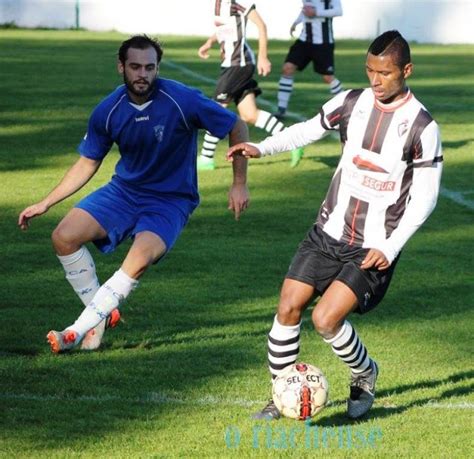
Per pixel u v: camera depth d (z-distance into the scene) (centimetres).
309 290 1059
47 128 3203
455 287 1658
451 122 3441
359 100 1046
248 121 2597
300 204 2266
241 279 1681
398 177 1034
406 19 7300
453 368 1273
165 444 1015
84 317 1229
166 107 1237
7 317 1439
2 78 4422
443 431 1065
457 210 2241
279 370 1072
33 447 1002
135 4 7494
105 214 1280
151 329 1405
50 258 1786
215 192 2358
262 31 2569
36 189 2345
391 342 1373
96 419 1076
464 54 6212
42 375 1205
